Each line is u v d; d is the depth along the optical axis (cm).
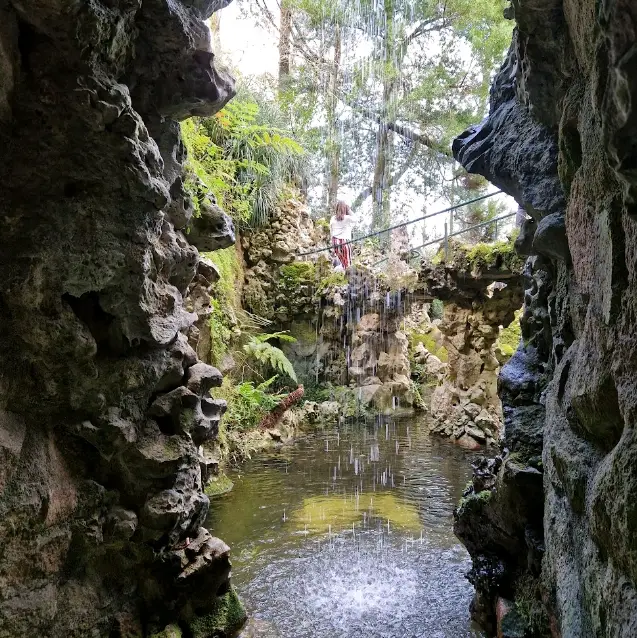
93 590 208
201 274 349
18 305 174
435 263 695
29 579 180
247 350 732
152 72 209
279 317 845
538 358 269
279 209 842
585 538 160
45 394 186
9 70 166
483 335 690
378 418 850
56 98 172
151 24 196
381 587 316
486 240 744
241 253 821
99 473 208
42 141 174
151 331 208
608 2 87
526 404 264
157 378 216
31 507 175
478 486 282
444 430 727
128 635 220
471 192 736
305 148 840
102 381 198
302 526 416
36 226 175
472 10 574
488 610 267
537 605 227
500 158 251
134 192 188
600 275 146
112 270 188
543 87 205
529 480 229
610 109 94
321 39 767
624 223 130
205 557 241
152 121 219
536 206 221
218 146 719
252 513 446
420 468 581
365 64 662
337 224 822
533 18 183
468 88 641
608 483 128
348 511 450
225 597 259
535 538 232
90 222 183
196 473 248
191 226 289
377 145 758
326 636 268
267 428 704
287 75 838
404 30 627
